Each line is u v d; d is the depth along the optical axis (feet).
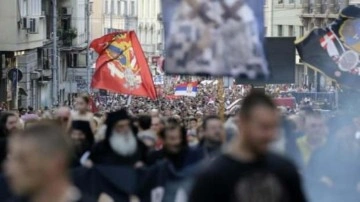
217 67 46.85
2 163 41.39
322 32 72.18
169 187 39.60
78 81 239.30
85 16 255.09
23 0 164.14
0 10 158.30
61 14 234.79
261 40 46.78
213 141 43.98
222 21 46.73
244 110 23.22
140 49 93.15
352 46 71.82
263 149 23.26
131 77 93.04
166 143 43.50
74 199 20.39
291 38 84.28
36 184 19.25
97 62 93.56
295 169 23.49
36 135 19.29
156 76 262.88
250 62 46.85
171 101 186.29
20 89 173.68
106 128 43.55
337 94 110.73
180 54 46.98
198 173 23.54
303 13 284.82
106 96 212.43
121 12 437.99
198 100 193.88
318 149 41.86
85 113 56.39
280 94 166.71
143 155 44.45
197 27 46.83
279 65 84.94
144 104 165.07
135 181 39.75
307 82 256.32
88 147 48.57
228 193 22.98
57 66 207.51
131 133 43.62
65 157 19.35
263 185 22.75
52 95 195.31
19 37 161.07
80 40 245.24
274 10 302.25
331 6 272.31
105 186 39.60
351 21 71.51
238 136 23.59
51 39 209.56
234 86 209.36
